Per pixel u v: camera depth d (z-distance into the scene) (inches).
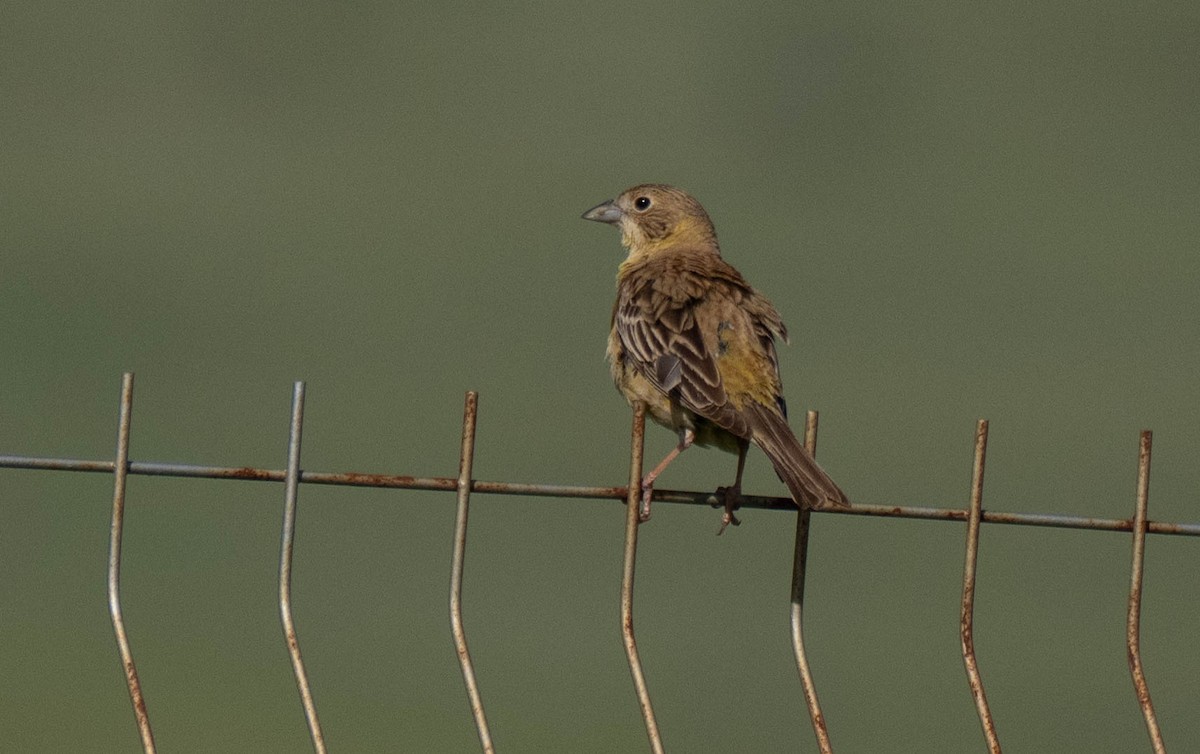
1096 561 1163.9
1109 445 1309.1
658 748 307.4
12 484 1190.9
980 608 1103.6
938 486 1214.9
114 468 293.9
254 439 1248.2
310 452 1246.3
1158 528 318.3
